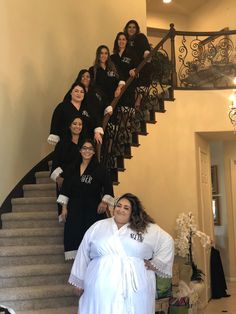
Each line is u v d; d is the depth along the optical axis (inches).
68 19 296.8
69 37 296.4
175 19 457.7
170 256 126.5
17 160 243.1
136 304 119.1
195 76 303.7
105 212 167.8
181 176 269.3
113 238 122.3
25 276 176.1
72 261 182.9
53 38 283.6
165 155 264.2
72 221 169.2
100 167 170.4
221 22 417.1
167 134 268.4
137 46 256.8
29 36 263.4
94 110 201.3
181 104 278.1
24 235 195.6
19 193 239.8
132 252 122.0
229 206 394.6
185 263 255.0
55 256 187.0
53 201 219.0
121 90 218.2
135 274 120.2
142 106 252.5
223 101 279.3
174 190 264.7
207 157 316.2
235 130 273.4
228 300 310.2
